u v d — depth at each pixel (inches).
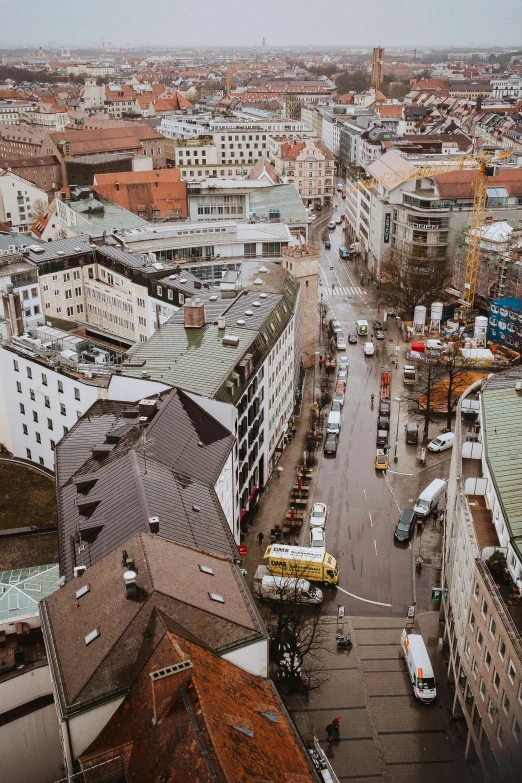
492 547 2628.0
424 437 4909.0
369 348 6338.6
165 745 1715.1
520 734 2098.9
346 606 3403.1
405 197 7844.5
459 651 2802.7
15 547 2696.9
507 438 3073.3
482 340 6427.2
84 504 2640.3
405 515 3969.0
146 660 1892.2
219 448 3174.2
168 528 2415.1
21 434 4320.9
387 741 2731.3
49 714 2210.9
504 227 7194.9
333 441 4795.8
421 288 7140.8
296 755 1878.7
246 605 2198.6
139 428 2997.0
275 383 4397.1
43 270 5826.8
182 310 4493.1
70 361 3878.0
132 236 6279.5
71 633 2053.4
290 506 4160.9
